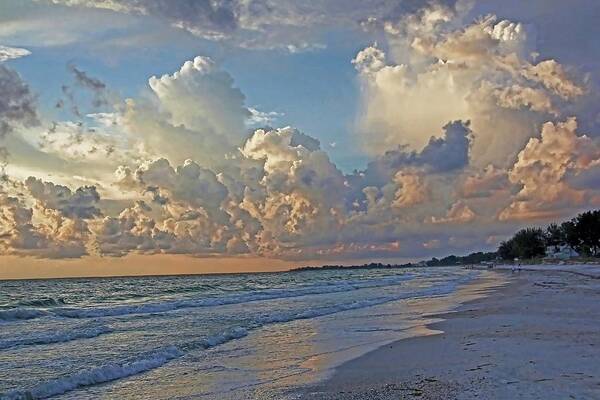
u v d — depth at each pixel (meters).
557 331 16.56
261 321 23.81
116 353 15.45
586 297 31.14
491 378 10.23
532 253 169.00
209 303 36.12
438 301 33.91
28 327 23.12
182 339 18.22
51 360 14.41
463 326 19.62
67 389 11.05
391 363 12.99
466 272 131.62
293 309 30.25
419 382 10.45
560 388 9.13
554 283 49.91
